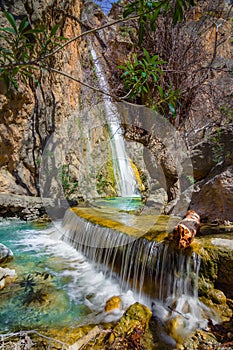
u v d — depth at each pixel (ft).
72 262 11.57
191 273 7.11
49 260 11.72
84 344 5.58
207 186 11.32
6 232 15.72
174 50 13.50
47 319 7.23
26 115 17.52
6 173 17.10
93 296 8.65
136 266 8.64
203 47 14.44
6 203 16.38
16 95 16.17
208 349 5.52
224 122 14.87
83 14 23.71
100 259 10.71
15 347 5.68
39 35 16.28
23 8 15.75
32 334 6.47
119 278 9.37
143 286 8.27
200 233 8.63
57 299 8.35
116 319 7.27
